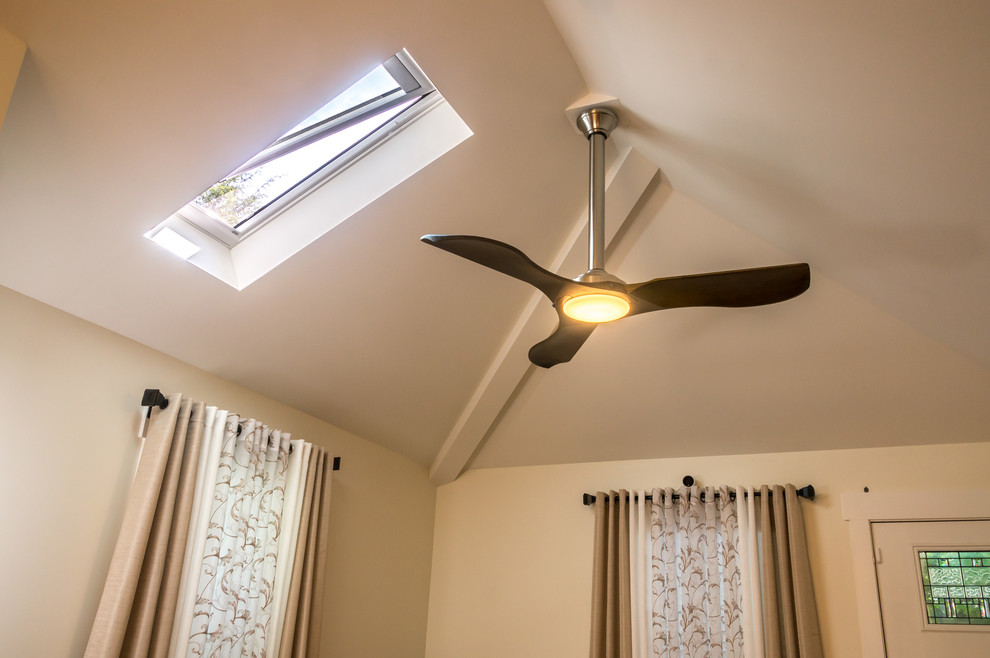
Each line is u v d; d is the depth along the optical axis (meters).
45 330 2.61
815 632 3.36
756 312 3.27
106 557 2.70
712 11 1.83
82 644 2.57
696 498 3.82
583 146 2.91
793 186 2.48
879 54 1.64
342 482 4.00
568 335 2.60
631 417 3.96
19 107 2.07
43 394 2.56
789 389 3.52
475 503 4.61
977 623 3.25
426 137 2.83
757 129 2.26
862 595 3.43
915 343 3.13
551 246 3.31
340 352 3.45
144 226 2.52
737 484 3.87
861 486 3.59
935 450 3.51
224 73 2.16
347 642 3.86
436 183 2.87
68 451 2.62
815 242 2.80
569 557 4.19
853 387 3.40
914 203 2.17
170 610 2.69
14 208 2.32
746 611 3.49
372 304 3.26
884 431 3.54
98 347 2.79
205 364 3.20
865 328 3.17
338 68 2.29
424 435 4.31
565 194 3.10
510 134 2.78
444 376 3.86
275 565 3.28
